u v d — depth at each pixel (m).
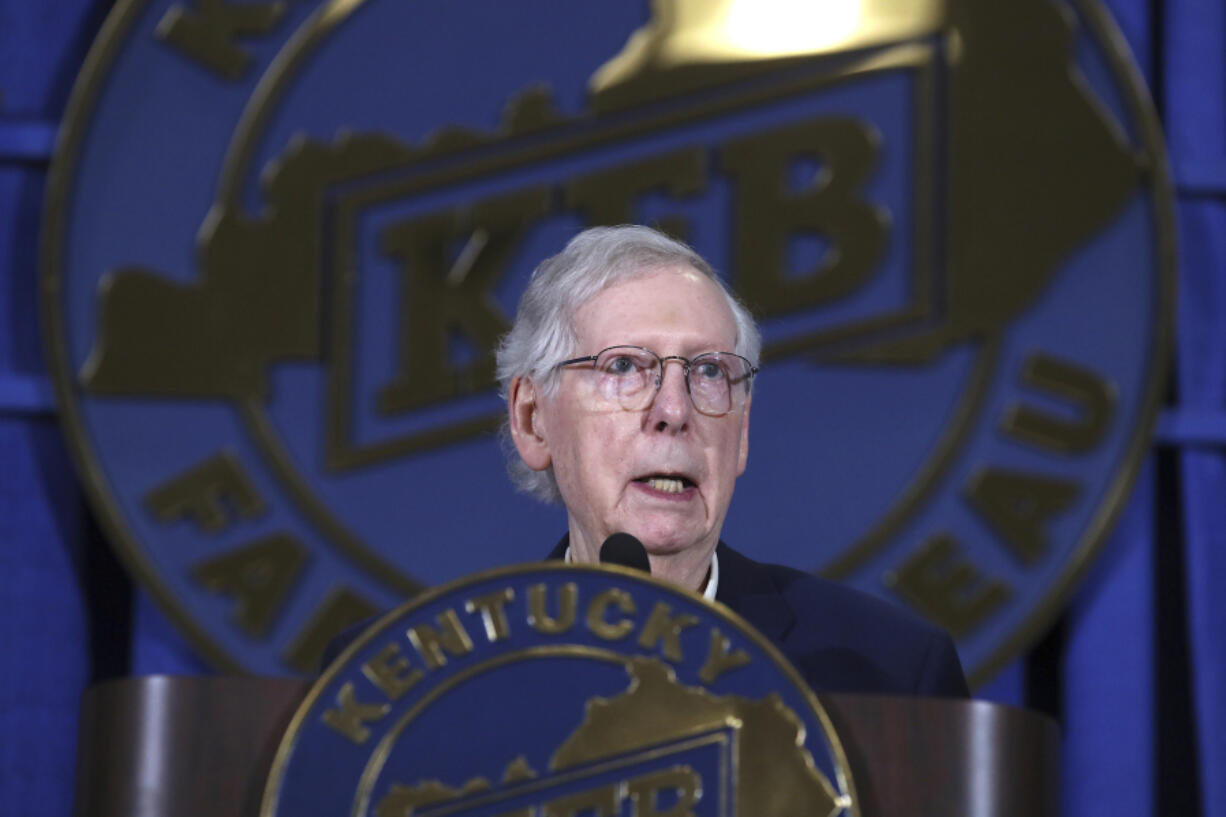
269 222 10.70
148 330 10.53
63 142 10.55
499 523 10.55
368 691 3.50
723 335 5.29
